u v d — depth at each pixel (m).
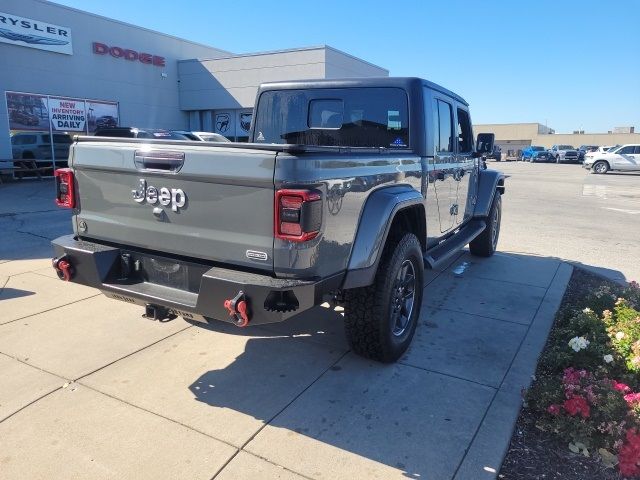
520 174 30.55
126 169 3.18
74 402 3.23
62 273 3.42
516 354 4.09
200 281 2.96
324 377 3.63
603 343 3.89
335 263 3.01
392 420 3.12
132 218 3.25
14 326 4.41
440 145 4.99
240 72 22.55
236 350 4.04
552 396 3.18
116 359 3.83
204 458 2.72
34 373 3.59
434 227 4.83
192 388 3.44
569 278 6.42
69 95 18.81
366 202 3.34
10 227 8.92
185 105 23.89
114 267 3.35
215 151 2.81
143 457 2.72
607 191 19.34
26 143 17.52
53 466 2.64
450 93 5.25
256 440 2.89
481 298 5.52
